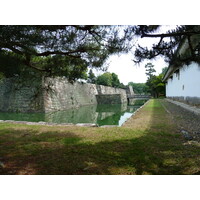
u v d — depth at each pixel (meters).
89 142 3.45
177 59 3.00
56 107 14.57
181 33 2.65
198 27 2.57
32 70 4.41
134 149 2.98
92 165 2.36
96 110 15.83
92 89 25.70
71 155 2.74
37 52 3.58
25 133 4.33
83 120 9.67
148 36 2.76
